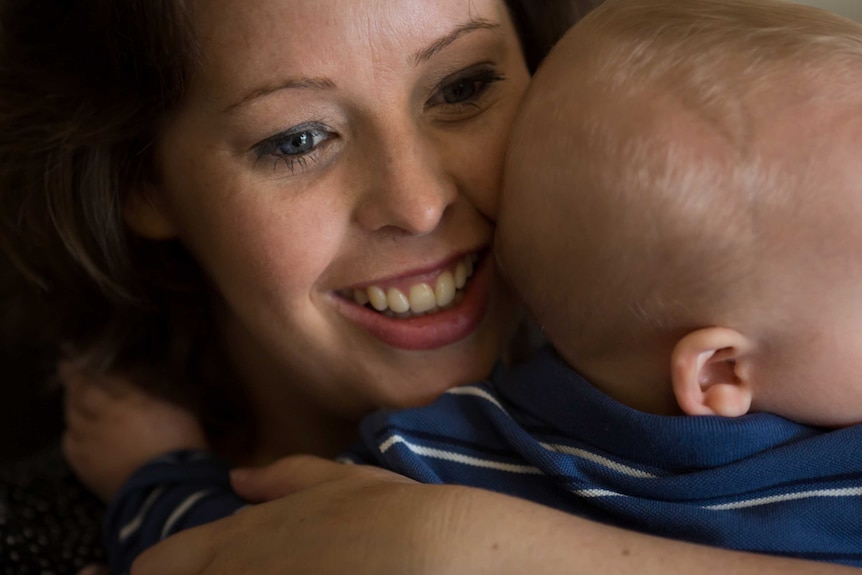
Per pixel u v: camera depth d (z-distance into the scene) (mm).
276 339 1025
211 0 854
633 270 834
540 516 712
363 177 912
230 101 885
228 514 1001
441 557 690
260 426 1317
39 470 1293
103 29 1002
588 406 854
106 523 1130
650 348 864
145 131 1028
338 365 1035
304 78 848
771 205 773
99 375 1282
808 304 786
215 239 988
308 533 773
